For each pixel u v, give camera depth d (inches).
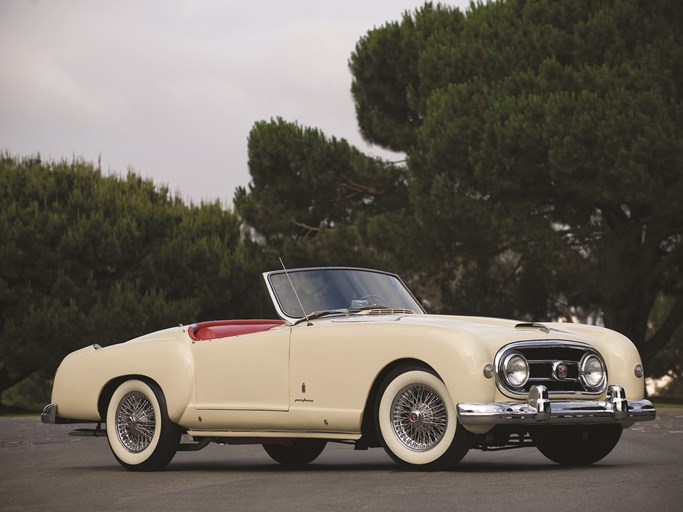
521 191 1441.9
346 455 547.5
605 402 413.7
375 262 1734.7
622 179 1300.4
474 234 1482.5
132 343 486.0
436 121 1515.7
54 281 1519.4
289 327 442.9
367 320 430.0
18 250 1483.8
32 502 340.5
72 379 496.1
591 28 1467.8
